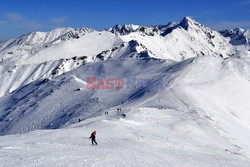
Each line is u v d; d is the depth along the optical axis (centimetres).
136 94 11369
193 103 8156
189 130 5347
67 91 14488
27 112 12950
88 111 10969
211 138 5209
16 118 12562
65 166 2306
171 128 5284
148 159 2859
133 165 2541
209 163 3222
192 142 4559
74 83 15275
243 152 4825
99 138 3834
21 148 2905
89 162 2466
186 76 11700
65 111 12031
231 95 10394
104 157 2686
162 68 15400
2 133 11638
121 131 4422
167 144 3934
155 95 9331
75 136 3900
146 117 5888
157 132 4788
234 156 3947
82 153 2788
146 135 4344
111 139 3822
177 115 6375
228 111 8962
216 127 5894
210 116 6875
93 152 2873
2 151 2719
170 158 3103
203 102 8588
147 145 3644
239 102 10031
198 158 3394
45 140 3591
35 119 11969
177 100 8475
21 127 11375
